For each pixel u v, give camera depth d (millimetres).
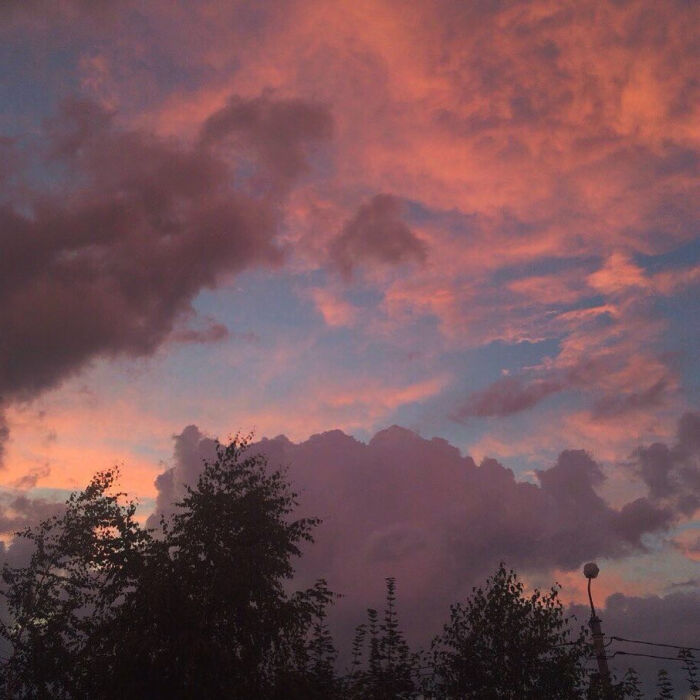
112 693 20969
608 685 21547
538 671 22391
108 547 24312
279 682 22391
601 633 22359
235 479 26281
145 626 22031
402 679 24906
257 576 23391
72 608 30141
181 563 23156
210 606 22406
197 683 20875
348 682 25484
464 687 22766
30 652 28656
